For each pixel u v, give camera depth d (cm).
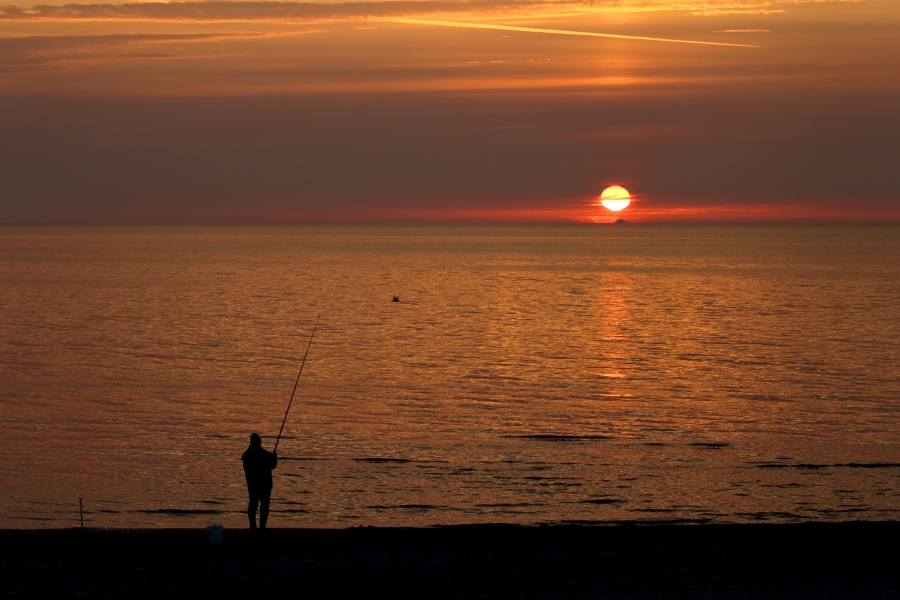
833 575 3394
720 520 5562
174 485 6500
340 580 3328
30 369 12138
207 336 15975
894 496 6172
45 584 3238
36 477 6719
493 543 4047
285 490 6356
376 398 10219
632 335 16462
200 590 3192
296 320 18775
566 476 6781
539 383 11306
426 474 6838
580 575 3409
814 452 7625
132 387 10806
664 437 8244
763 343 15262
